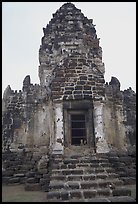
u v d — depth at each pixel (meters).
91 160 11.36
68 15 17.95
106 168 10.85
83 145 12.90
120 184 9.80
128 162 13.72
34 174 12.91
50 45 17.89
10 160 15.23
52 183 9.60
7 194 10.45
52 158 12.41
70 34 17.12
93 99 13.35
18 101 17.45
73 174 10.38
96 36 18.47
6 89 18.05
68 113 13.34
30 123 16.72
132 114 17.58
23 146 16.28
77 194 8.77
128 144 16.48
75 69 14.00
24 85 17.97
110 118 15.52
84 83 13.69
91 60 15.02
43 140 15.27
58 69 14.09
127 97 18.06
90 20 18.77
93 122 13.14
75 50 16.64
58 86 13.65
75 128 13.27
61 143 12.73
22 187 12.41
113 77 17.88
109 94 16.09
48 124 15.05
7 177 13.81
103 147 12.80
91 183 9.46
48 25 18.89
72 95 13.33
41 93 16.75
